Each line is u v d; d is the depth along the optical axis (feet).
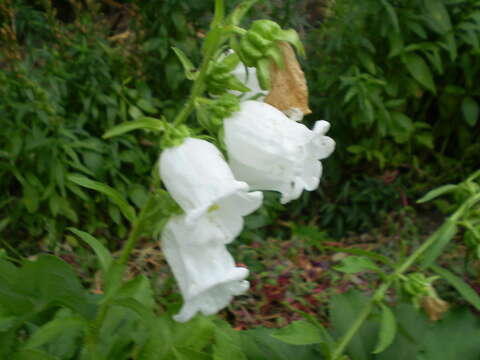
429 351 1.31
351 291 1.49
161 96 2.41
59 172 1.87
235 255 1.97
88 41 2.24
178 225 0.81
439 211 2.60
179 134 0.80
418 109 2.84
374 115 2.42
